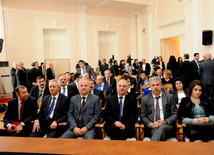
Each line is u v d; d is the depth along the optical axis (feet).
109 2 32.71
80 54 34.88
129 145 4.15
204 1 23.76
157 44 34.30
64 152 3.86
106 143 4.30
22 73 23.32
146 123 8.48
